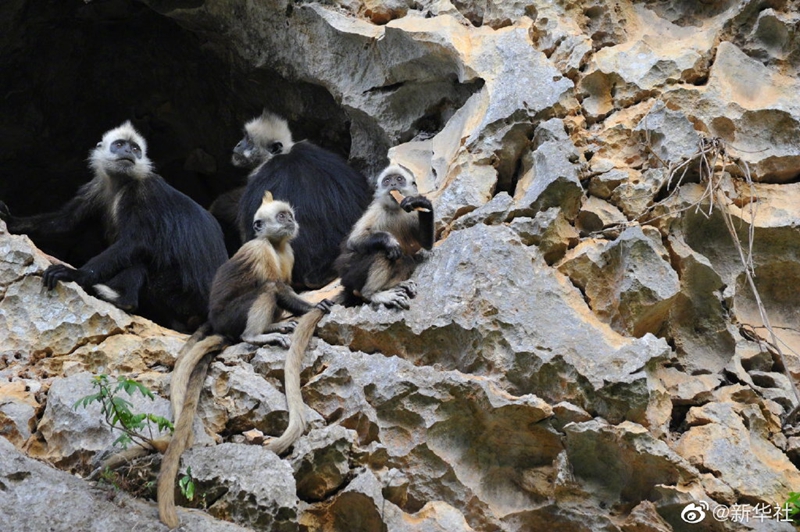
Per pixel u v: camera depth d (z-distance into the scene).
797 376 17.20
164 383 16.02
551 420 15.58
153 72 25.11
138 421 14.47
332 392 15.88
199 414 15.60
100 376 14.74
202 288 19.42
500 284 16.41
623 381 15.50
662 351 15.81
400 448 15.67
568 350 15.92
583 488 15.59
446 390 15.70
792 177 18.73
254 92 23.98
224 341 16.75
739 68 19.42
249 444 14.89
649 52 19.56
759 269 18.14
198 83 25.09
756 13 19.95
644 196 17.89
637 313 16.70
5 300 16.94
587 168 18.28
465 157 18.62
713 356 17.28
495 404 15.47
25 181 25.86
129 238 18.97
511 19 20.34
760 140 18.77
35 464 14.12
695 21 20.58
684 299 17.41
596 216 17.75
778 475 15.53
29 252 17.27
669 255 17.52
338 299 17.53
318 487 14.91
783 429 16.50
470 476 15.80
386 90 21.17
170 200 19.69
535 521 15.74
